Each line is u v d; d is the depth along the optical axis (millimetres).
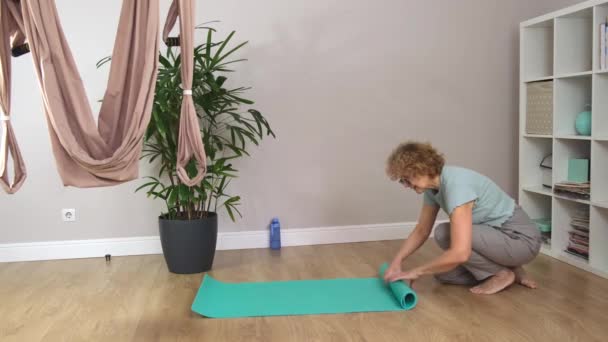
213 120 3459
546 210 3865
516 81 4230
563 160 3496
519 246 2736
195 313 2600
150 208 3809
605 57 3070
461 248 2471
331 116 3979
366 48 3990
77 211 3748
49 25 2096
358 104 4008
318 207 4020
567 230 3510
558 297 2723
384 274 2828
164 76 3135
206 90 3322
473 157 4215
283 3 3848
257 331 2355
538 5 4191
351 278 3111
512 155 4277
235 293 2861
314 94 3941
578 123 3318
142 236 3820
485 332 2297
